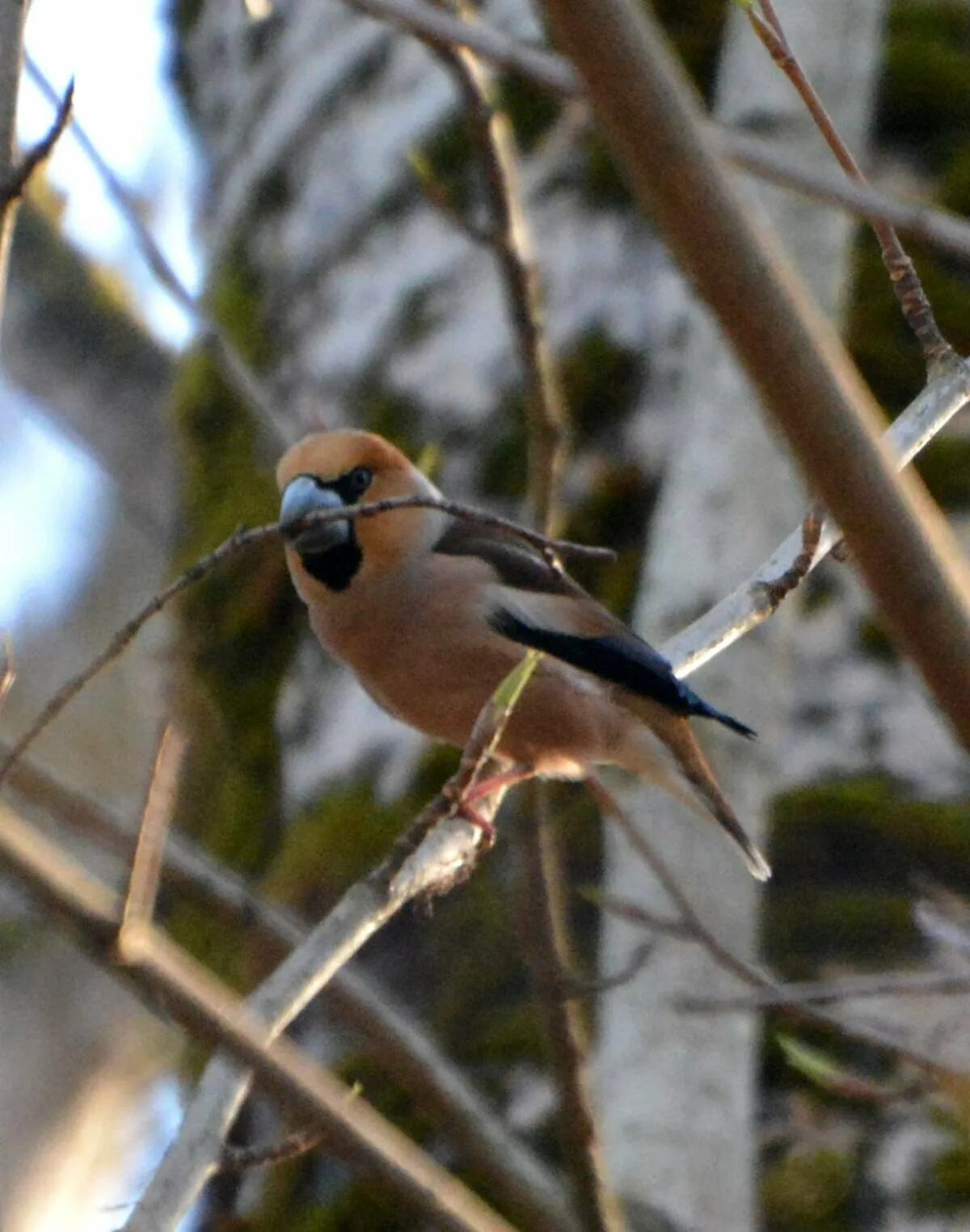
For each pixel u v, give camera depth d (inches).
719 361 331.9
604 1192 211.3
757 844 304.0
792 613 319.6
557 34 137.1
